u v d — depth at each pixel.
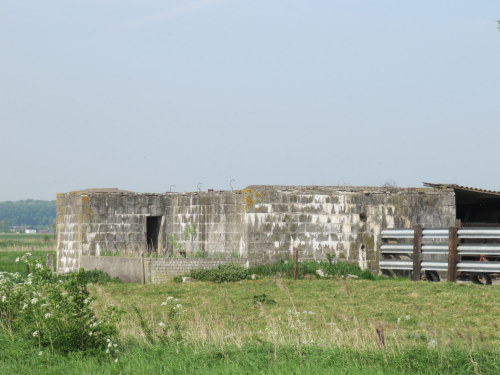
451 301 41.03
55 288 29.05
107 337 28.02
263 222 54.97
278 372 23.30
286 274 53.31
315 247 55.88
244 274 52.19
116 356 27.05
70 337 28.16
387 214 57.41
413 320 35.53
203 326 29.20
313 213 55.97
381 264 56.69
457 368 23.53
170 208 62.31
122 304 40.06
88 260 58.09
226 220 56.78
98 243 60.00
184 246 60.62
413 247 53.47
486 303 40.25
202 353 26.22
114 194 60.62
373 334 27.11
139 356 26.59
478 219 68.56
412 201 57.97
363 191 57.00
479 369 23.14
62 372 25.38
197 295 44.94
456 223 56.19
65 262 61.44
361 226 56.75
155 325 31.23
